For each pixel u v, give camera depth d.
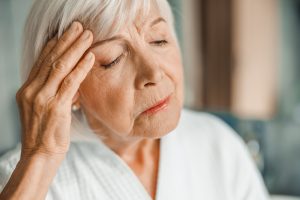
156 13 0.63
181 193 0.82
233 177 0.89
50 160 0.63
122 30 0.60
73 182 0.76
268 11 1.47
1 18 1.72
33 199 0.61
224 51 1.54
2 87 1.72
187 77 1.53
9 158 0.75
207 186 0.86
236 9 1.50
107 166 0.77
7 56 1.73
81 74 0.61
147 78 0.61
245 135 1.12
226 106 1.55
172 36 0.68
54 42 0.63
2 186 0.72
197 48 1.52
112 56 0.62
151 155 0.81
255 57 1.51
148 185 0.79
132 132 0.67
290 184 1.10
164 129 0.66
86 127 0.76
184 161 0.85
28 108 0.62
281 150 1.10
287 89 1.44
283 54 1.45
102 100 0.65
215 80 1.55
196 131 0.90
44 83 0.61
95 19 0.60
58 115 0.61
